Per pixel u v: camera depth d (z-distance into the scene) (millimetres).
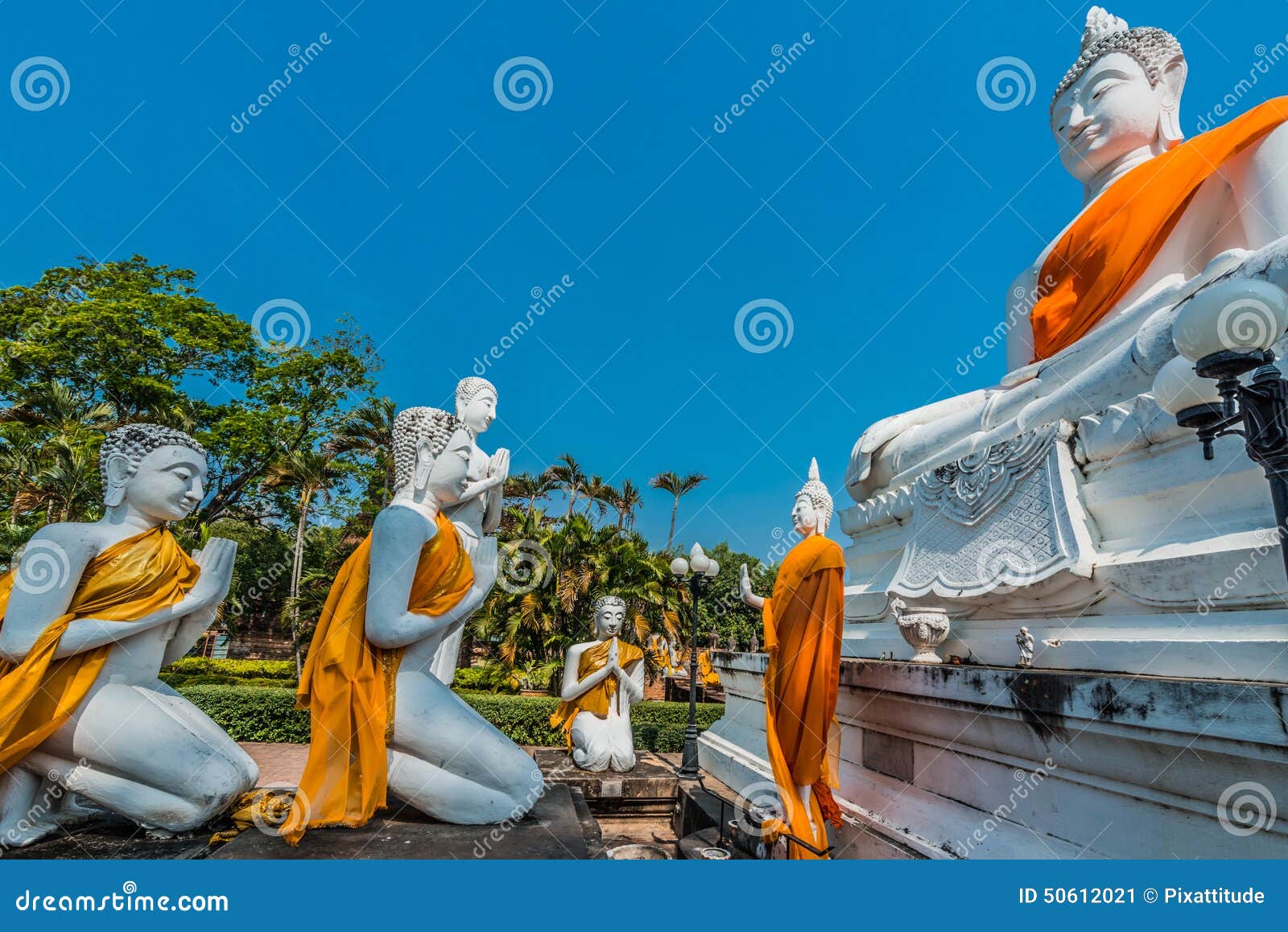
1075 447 5621
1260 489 4305
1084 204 7676
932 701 5102
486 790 3953
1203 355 2584
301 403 22578
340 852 3395
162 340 20906
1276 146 5711
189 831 3830
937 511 7020
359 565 4129
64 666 3695
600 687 8664
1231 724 3094
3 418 19656
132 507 4051
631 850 5930
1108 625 4883
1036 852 4195
